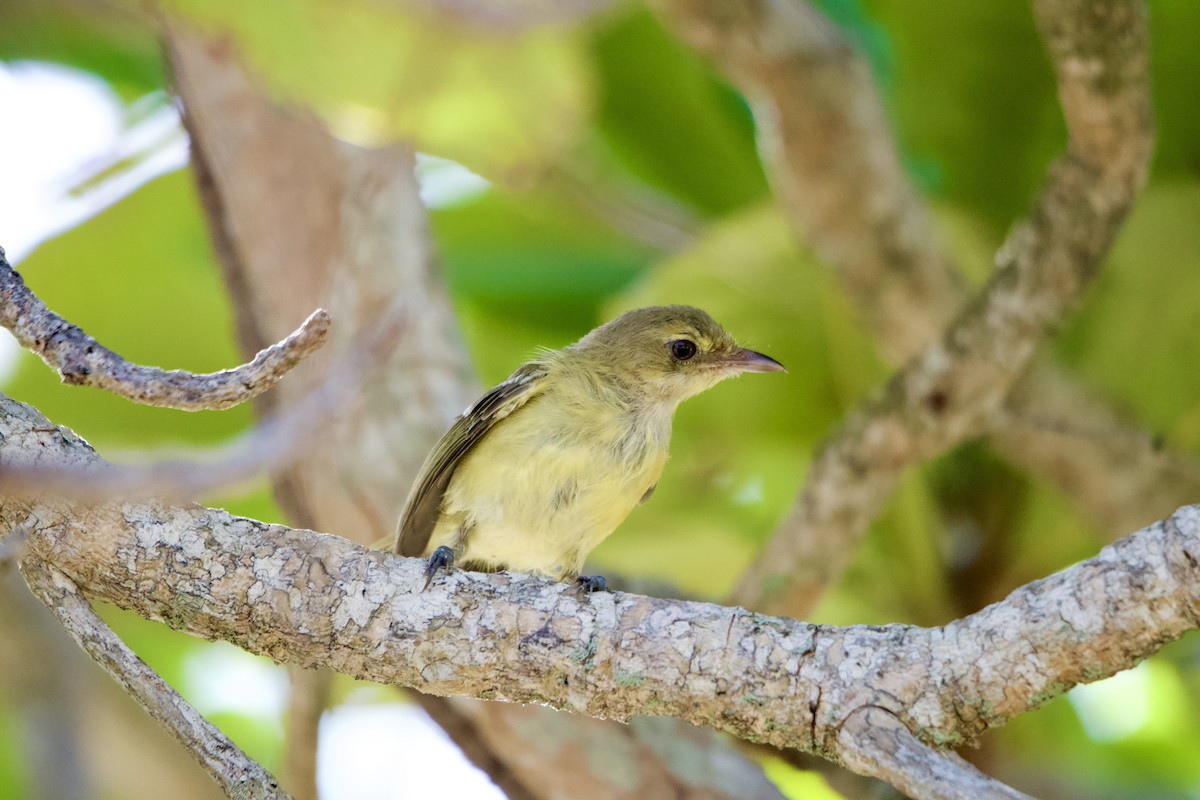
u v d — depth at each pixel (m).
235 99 11.99
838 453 11.52
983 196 13.52
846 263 12.47
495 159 10.56
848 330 13.31
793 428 13.90
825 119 11.66
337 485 11.84
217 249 11.87
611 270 14.91
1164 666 14.56
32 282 14.72
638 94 14.09
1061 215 10.58
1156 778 14.73
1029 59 12.72
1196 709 14.21
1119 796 13.61
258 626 8.16
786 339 13.59
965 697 7.38
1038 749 13.16
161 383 7.05
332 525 11.95
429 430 12.15
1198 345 12.35
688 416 14.00
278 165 12.13
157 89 13.84
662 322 12.73
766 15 11.33
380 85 9.59
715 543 13.72
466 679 8.19
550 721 10.92
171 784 12.99
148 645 15.59
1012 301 10.90
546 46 9.45
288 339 7.09
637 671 7.96
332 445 11.77
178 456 6.39
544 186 14.47
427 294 12.73
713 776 10.99
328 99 9.70
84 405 14.51
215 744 7.12
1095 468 12.10
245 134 12.04
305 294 12.14
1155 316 12.43
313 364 11.83
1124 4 9.26
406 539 11.73
